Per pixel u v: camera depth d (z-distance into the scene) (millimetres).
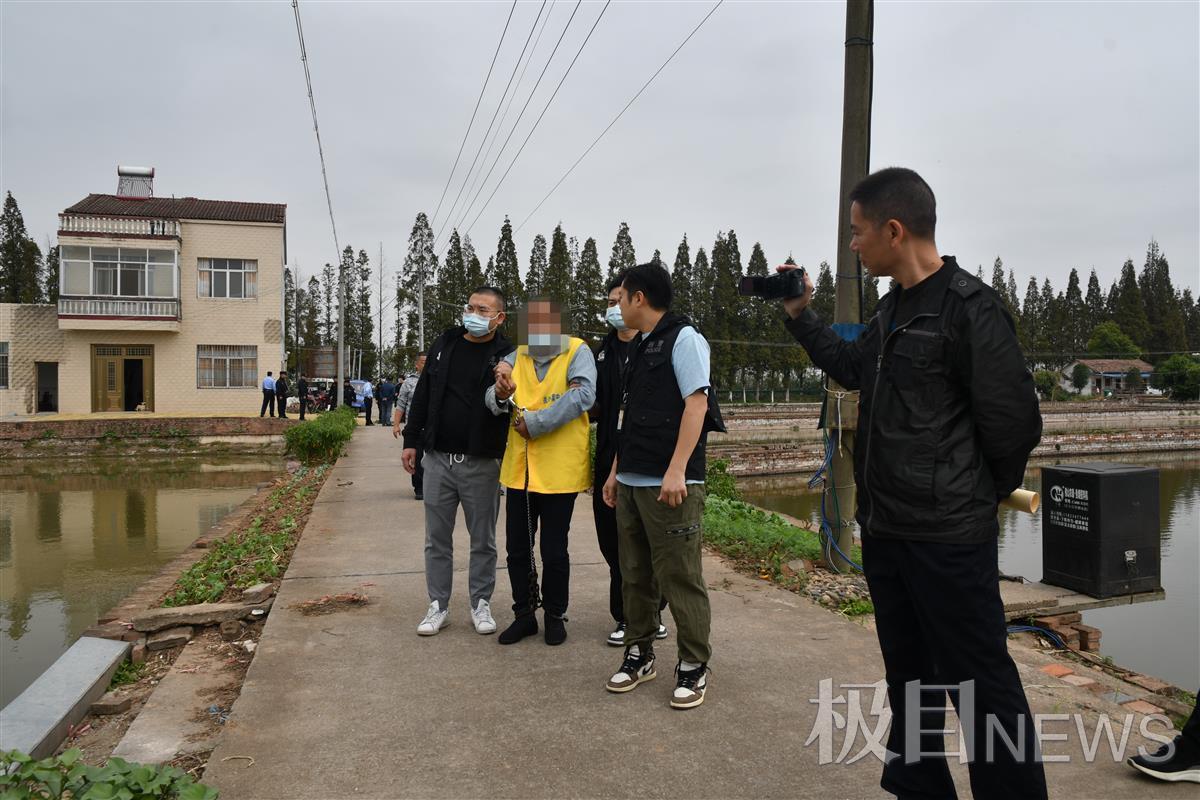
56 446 25469
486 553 4430
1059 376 76750
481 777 2816
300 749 3016
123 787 2350
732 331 60438
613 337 4184
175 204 34031
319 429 16578
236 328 32281
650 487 3379
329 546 6902
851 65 5820
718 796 2697
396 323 67500
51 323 30797
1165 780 2764
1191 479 26234
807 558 6121
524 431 3979
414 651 4113
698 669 3410
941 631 2141
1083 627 5324
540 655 4051
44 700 3637
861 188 2270
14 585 8984
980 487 2121
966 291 2109
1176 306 83875
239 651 4457
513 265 54500
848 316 5785
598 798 2682
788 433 37781
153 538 12023
